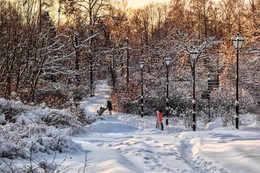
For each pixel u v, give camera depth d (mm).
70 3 54281
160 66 49719
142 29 84750
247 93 38594
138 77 47469
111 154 10953
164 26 72125
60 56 35188
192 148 13742
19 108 17906
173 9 66625
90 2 57188
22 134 11961
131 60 69562
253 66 40625
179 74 46438
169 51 50312
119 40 69750
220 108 33969
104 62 67188
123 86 47438
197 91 41000
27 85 28141
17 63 25766
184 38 50188
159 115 25281
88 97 53250
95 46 58906
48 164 8047
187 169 9844
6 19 25375
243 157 10703
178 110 38562
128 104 40031
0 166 8023
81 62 54438
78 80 52562
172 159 11250
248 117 31453
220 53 46000
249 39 39875
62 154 11203
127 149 12844
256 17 40562
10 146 9867
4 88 24906
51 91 35938
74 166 9133
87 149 12633
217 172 9641
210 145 13547
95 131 23094
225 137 16297
